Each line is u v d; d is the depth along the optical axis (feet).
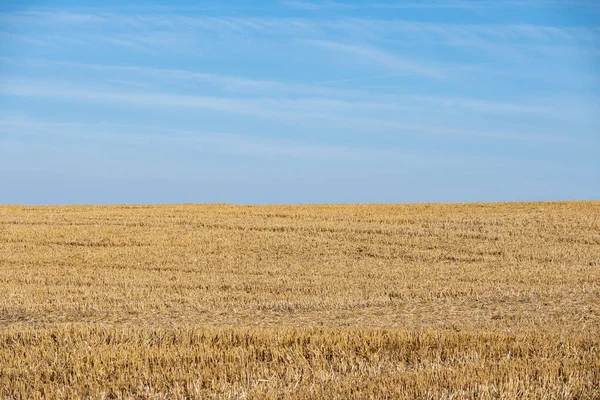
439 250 94.22
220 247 97.60
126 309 57.72
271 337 37.42
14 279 73.26
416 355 34.32
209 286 69.05
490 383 27.45
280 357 34.12
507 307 58.34
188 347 35.78
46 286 68.59
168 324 51.11
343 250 95.50
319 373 30.37
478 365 30.48
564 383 27.43
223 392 28.30
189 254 92.07
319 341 36.50
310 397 26.53
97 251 94.12
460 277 73.61
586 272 75.36
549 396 25.99
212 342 37.65
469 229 109.81
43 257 89.04
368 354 34.37
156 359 33.22
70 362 33.19
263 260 88.22
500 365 30.07
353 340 36.52
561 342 35.50
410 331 39.29
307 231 109.81
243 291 66.33
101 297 62.44
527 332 42.55
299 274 77.56
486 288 66.69
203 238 104.17
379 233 108.06
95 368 31.89
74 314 55.98
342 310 57.82
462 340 36.52
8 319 54.13
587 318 52.90
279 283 70.23
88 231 109.91
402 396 25.85
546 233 105.70
